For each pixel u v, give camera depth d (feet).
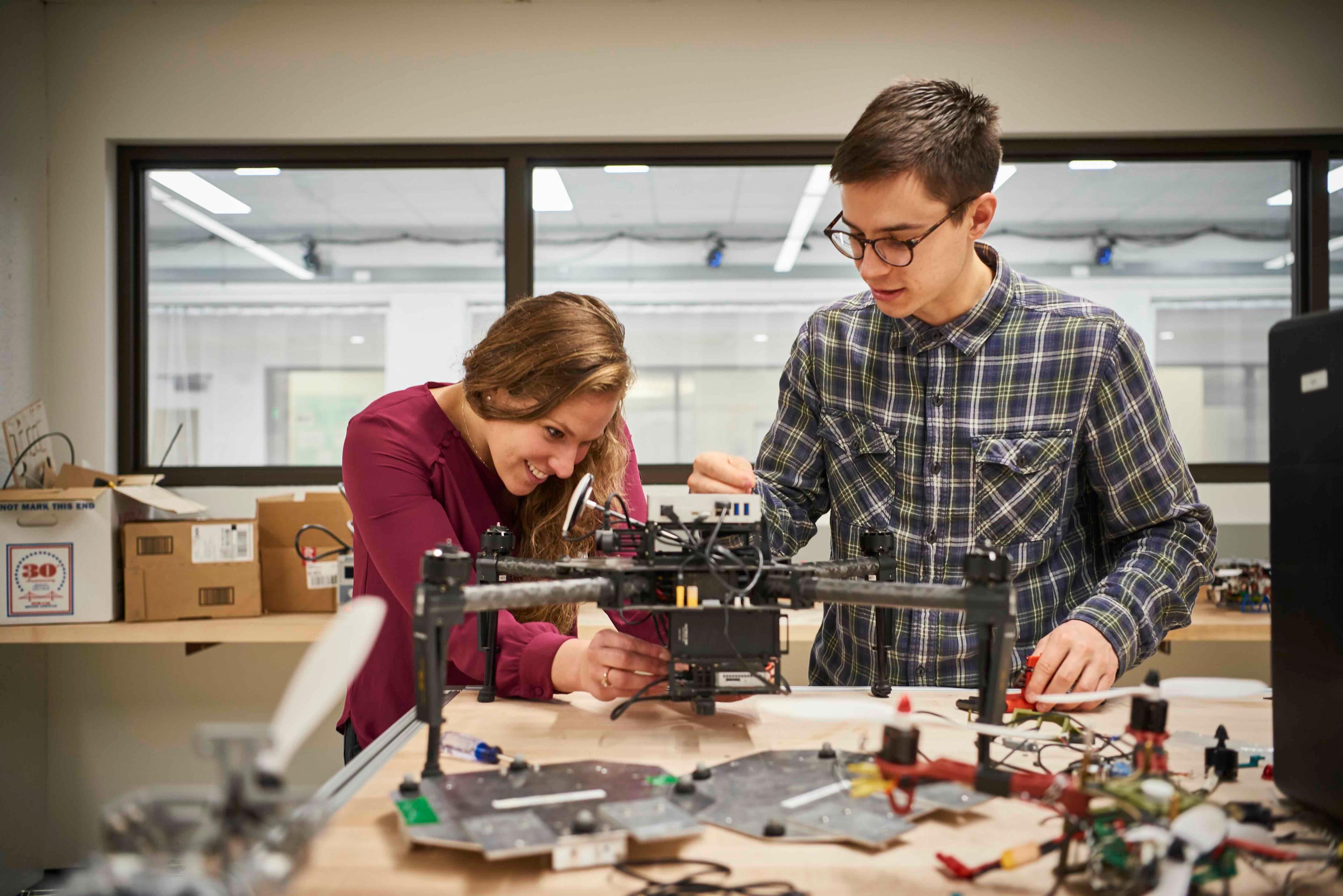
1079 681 2.57
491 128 7.77
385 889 1.42
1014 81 7.71
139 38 7.73
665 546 2.32
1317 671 1.71
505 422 2.91
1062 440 3.42
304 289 11.84
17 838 7.18
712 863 1.51
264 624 6.31
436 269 11.64
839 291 12.42
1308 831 1.68
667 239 11.72
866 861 1.53
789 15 7.73
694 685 2.27
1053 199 10.07
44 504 6.20
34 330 7.47
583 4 7.73
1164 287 11.14
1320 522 1.71
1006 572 2.03
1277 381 1.87
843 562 2.70
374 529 2.93
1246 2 7.63
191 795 1.18
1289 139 7.88
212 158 7.97
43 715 7.58
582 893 1.41
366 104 7.77
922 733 2.33
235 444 12.04
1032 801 1.57
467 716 2.50
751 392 12.84
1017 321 3.51
